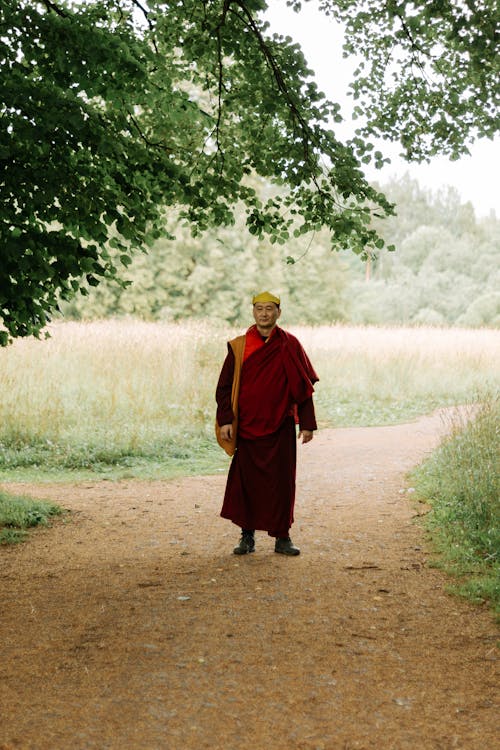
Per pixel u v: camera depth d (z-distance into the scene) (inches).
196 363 543.8
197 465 383.9
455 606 164.1
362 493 291.7
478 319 2488.9
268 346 202.7
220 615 158.9
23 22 189.6
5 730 110.1
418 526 235.6
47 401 450.0
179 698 120.5
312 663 134.0
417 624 153.3
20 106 190.1
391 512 257.1
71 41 191.2
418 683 126.0
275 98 238.1
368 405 593.9
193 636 147.2
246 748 105.6
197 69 280.8
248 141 269.0
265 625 152.8
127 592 176.7
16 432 415.5
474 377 696.4
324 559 202.5
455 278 3031.5
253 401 202.1
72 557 212.8
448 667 132.3
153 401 478.9
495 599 165.2
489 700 119.8
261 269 1617.9
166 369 538.3
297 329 1010.7
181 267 1528.1
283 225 268.2
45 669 132.5
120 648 141.6
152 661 135.3
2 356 533.3
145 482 342.0
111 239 225.8
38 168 197.8
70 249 202.2
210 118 258.7
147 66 232.1
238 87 261.4
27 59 198.5
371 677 128.3
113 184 220.8
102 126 208.2
